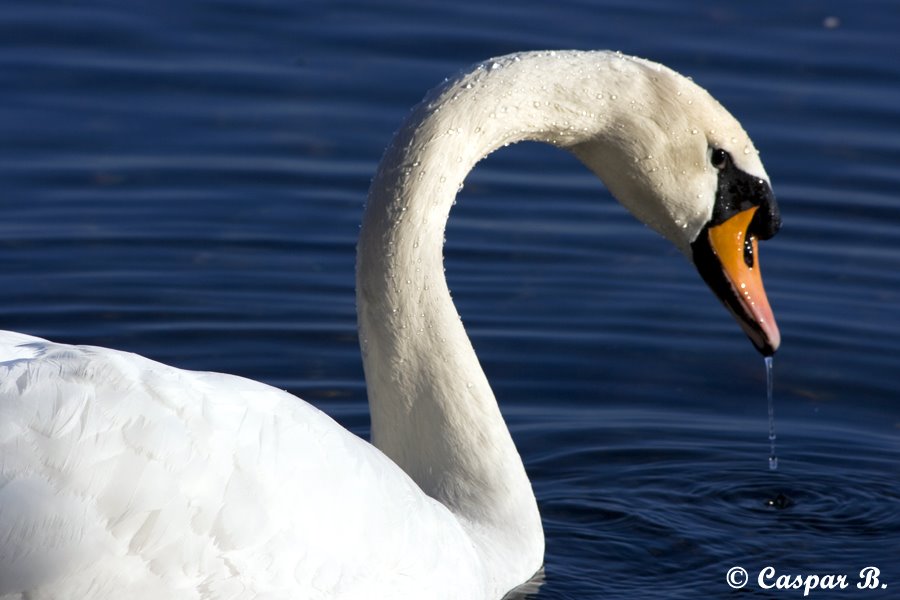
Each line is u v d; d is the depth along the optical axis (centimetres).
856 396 1335
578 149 1090
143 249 1507
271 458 836
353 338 1390
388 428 1048
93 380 796
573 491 1195
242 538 819
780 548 1112
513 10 1923
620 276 1505
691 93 1064
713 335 1418
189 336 1377
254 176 1625
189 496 802
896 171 1645
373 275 1031
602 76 1054
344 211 1580
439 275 1036
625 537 1125
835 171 1647
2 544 754
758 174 1080
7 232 1519
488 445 1042
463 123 1026
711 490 1200
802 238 1559
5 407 773
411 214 1021
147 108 1727
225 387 844
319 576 845
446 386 1036
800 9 1938
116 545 781
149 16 1895
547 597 1027
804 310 1445
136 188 1600
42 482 766
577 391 1340
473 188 1644
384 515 885
